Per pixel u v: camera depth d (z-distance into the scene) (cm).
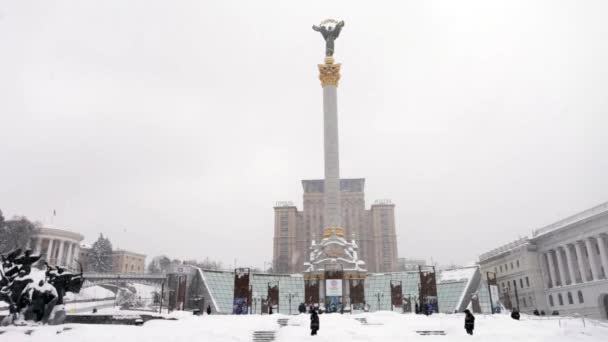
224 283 9831
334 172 9025
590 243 9281
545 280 10788
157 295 11275
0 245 13462
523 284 11200
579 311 9450
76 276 5262
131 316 5262
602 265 8912
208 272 9856
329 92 9400
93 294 11700
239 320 4928
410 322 4947
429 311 6259
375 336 4153
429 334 4447
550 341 3984
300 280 10350
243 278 6762
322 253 8794
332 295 6912
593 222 9050
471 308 9106
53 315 4897
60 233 16162
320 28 9925
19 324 4712
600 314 8856
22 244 14000
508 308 11475
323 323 4816
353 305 7762
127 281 14350
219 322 4812
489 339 4016
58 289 5088
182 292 8606
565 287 9925
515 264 11588
